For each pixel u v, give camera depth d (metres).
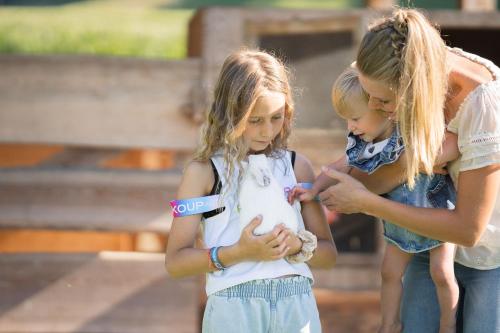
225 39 6.64
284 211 3.91
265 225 3.87
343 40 6.84
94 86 6.59
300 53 6.88
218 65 6.62
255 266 3.90
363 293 6.99
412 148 3.68
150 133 6.62
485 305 4.20
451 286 4.29
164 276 6.67
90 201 6.64
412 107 3.64
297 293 3.95
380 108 3.88
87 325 6.62
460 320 4.45
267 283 3.89
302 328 3.91
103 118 6.59
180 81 6.63
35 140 6.56
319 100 6.89
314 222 4.18
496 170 3.75
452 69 3.81
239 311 3.87
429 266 4.43
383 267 4.58
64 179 6.62
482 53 7.62
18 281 6.59
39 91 6.56
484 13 6.80
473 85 3.76
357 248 7.40
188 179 4.02
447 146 3.85
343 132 6.80
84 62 6.58
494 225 4.05
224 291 3.91
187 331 6.67
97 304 6.63
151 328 6.65
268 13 6.69
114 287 6.64
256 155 4.00
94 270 6.63
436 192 4.21
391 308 4.56
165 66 6.61
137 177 6.66
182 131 6.64
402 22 3.68
